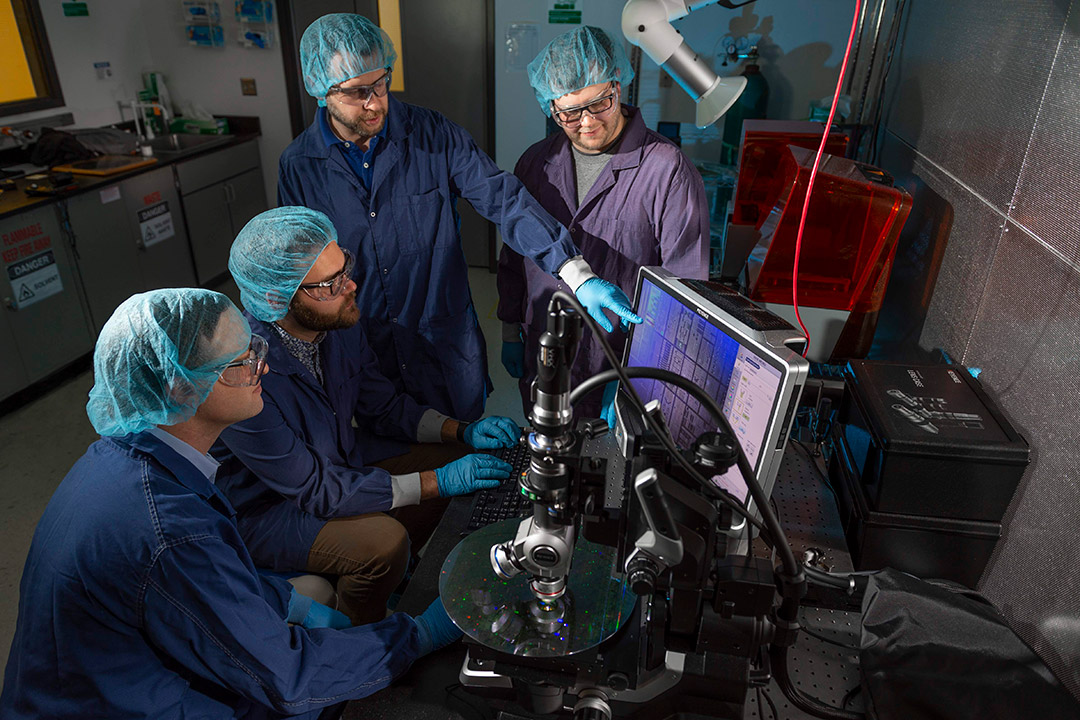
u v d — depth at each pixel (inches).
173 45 174.2
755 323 43.1
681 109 140.7
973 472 45.9
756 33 129.3
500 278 85.0
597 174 75.2
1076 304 44.3
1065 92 48.3
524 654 36.9
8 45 144.6
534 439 32.4
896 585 44.2
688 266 73.1
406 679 44.4
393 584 61.1
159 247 155.0
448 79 162.2
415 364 86.3
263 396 56.2
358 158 76.6
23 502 106.5
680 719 37.4
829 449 61.2
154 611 38.5
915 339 74.9
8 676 41.3
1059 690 38.4
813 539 52.3
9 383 124.4
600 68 64.3
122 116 171.9
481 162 76.0
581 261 67.3
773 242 67.1
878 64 110.7
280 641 41.3
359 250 78.9
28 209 122.3
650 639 36.0
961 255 64.2
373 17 161.0
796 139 89.4
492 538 47.3
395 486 60.3
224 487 60.4
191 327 39.7
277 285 54.7
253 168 182.7
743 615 32.7
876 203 62.6
